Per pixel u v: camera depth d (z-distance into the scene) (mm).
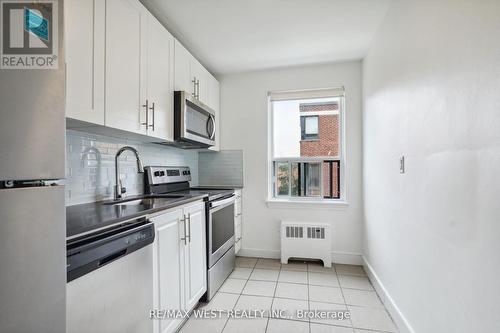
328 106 3098
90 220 1078
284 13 1963
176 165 2812
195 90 2482
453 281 1105
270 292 2225
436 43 1229
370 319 1827
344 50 2592
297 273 2637
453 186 1100
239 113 3195
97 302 958
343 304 2025
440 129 1199
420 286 1417
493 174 866
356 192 2877
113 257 1044
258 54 2678
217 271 2256
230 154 3221
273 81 3100
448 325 1146
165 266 1490
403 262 1655
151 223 1307
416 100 1448
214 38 2344
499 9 836
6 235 567
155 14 1963
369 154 2514
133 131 1607
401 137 1675
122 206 1475
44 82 662
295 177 3150
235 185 3203
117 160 1854
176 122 2092
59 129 693
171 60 2049
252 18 2027
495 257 859
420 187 1406
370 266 2492
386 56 1973
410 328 1539
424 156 1358
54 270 675
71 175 1571
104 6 1373
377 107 2223
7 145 580
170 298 1535
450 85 1117
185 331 1690
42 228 646
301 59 2803
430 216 1299
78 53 1214
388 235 1951
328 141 3088
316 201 2998
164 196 2076
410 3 1521
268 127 3146
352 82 2881
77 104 1206
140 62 1669
